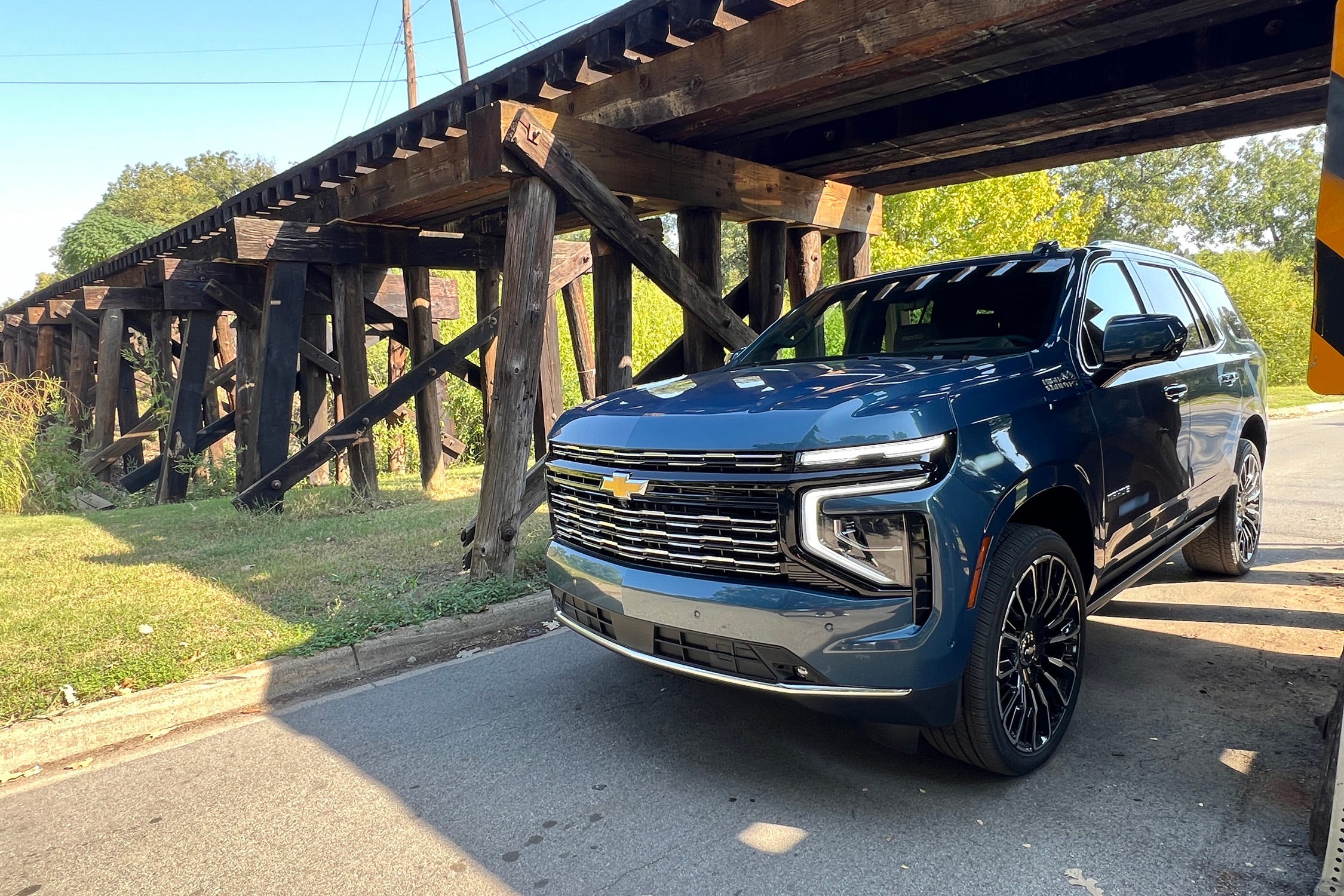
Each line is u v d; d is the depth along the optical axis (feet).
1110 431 11.59
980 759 9.73
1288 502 28.02
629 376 20.95
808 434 8.90
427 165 23.66
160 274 33.12
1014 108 19.47
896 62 15.15
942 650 8.77
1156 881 8.22
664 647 10.26
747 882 8.49
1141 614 16.60
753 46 16.67
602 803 10.21
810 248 26.55
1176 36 17.35
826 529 8.84
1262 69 17.02
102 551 24.84
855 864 8.71
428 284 33.42
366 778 11.14
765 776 10.71
